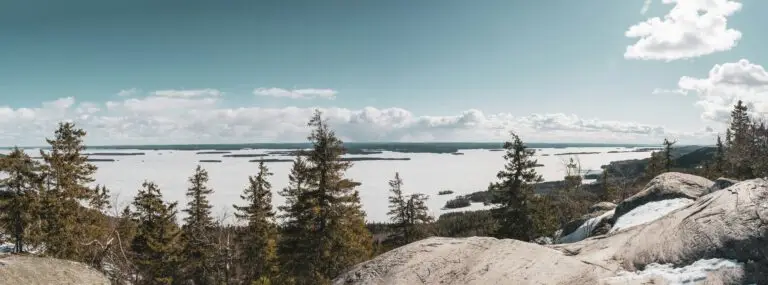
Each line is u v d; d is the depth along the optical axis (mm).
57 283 6703
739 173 33156
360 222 30578
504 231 30688
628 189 50156
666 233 9398
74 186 25703
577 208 40531
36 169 24844
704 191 17719
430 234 43500
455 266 10250
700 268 7836
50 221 24156
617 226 18578
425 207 40781
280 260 28094
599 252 10227
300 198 24859
